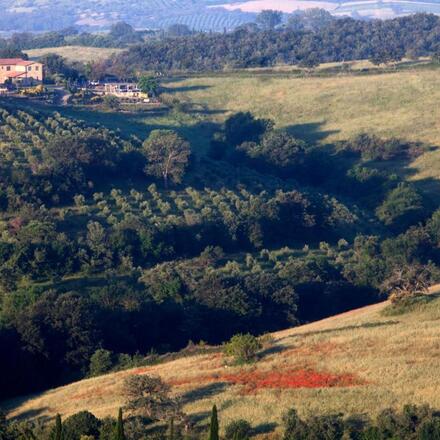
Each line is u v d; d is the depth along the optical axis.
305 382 170.38
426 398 156.00
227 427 151.38
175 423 158.62
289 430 147.75
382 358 177.00
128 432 152.88
